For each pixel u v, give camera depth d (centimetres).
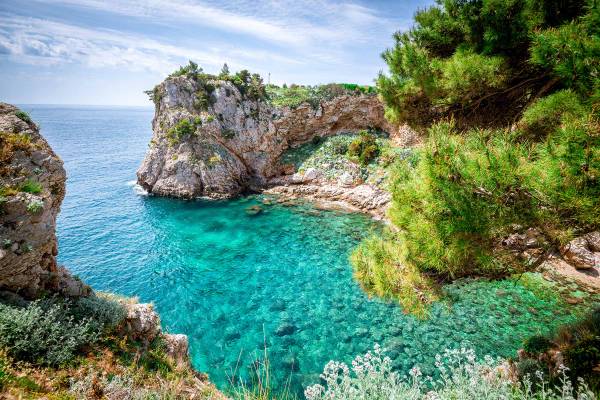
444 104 974
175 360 1003
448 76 832
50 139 12794
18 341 676
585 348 805
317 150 5728
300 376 1496
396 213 805
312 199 4788
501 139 618
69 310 902
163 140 5116
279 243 3266
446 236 667
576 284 2167
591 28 557
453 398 595
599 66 522
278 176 5666
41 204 859
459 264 714
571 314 1880
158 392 760
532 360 894
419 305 802
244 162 5575
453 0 905
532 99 850
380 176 4566
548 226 611
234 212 4256
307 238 3391
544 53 596
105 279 2522
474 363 614
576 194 507
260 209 4375
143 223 3853
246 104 5559
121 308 1003
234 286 2417
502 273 775
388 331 1817
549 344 959
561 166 504
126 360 845
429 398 594
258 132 5569
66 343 761
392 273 828
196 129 5041
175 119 5053
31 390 612
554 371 798
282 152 5997
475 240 657
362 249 948
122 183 5794
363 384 588
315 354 1652
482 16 811
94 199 4769
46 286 922
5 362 631
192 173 4912
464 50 856
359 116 6153
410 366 1524
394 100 1108
